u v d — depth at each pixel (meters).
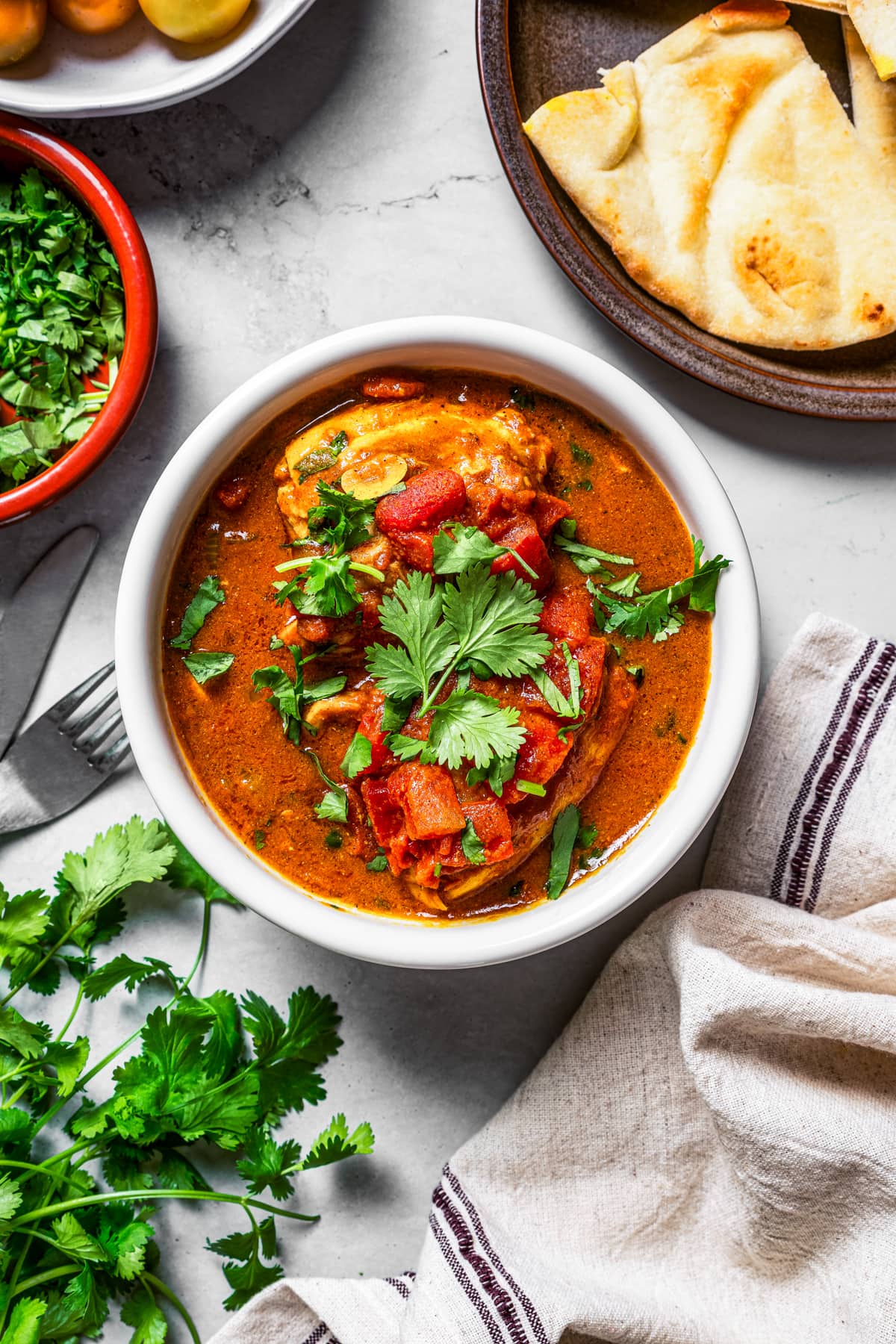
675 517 0.52
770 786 0.56
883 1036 0.53
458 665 0.50
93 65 0.56
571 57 0.56
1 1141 0.55
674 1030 0.56
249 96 0.57
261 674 0.52
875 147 0.55
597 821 0.52
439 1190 0.55
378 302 0.57
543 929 0.50
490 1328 0.53
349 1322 0.54
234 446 0.51
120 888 0.55
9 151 0.55
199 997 0.57
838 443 0.57
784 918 0.54
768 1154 0.54
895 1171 0.53
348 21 0.57
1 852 0.58
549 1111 0.56
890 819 0.55
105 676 0.57
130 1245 0.55
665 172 0.55
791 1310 0.55
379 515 0.50
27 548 0.57
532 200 0.54
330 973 0.57
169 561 0.51
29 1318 0.54
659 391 0.57
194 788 0.52
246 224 0.57
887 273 0.55
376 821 0.51
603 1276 0.55
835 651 0.56
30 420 0.56
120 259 0.54
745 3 0.55
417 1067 0.57
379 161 0.57
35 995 0.58
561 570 0.52
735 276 0.55
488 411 0.52
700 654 0.52
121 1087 0.54
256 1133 0.55
